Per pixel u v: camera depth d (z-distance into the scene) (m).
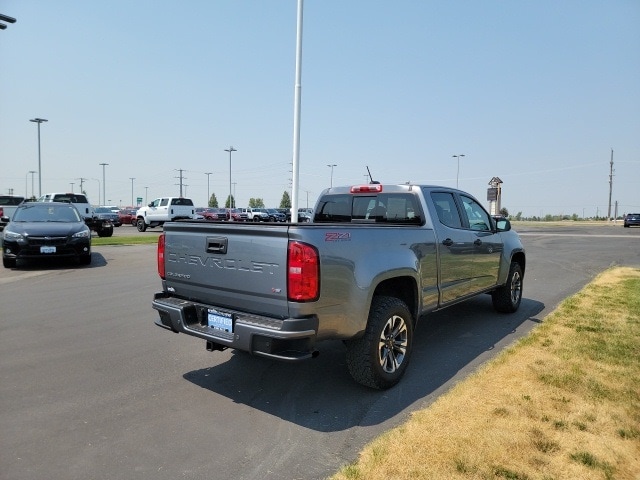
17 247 11.66
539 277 11.25
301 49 14.97
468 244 5.84
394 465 2.97
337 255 3.77
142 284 9.77
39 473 2.96
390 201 5.60
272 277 3.64
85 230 12.59
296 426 3.62
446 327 6.55
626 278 10.11
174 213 32.09
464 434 3.32
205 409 3.92
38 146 43.22
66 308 7.53
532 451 3.11
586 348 5.11
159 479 2.91
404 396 4.18
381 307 4.22
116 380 4.54
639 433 3.33
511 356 4.90
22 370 4.77
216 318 4.06
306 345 3.62
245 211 50.00
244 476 2.94
